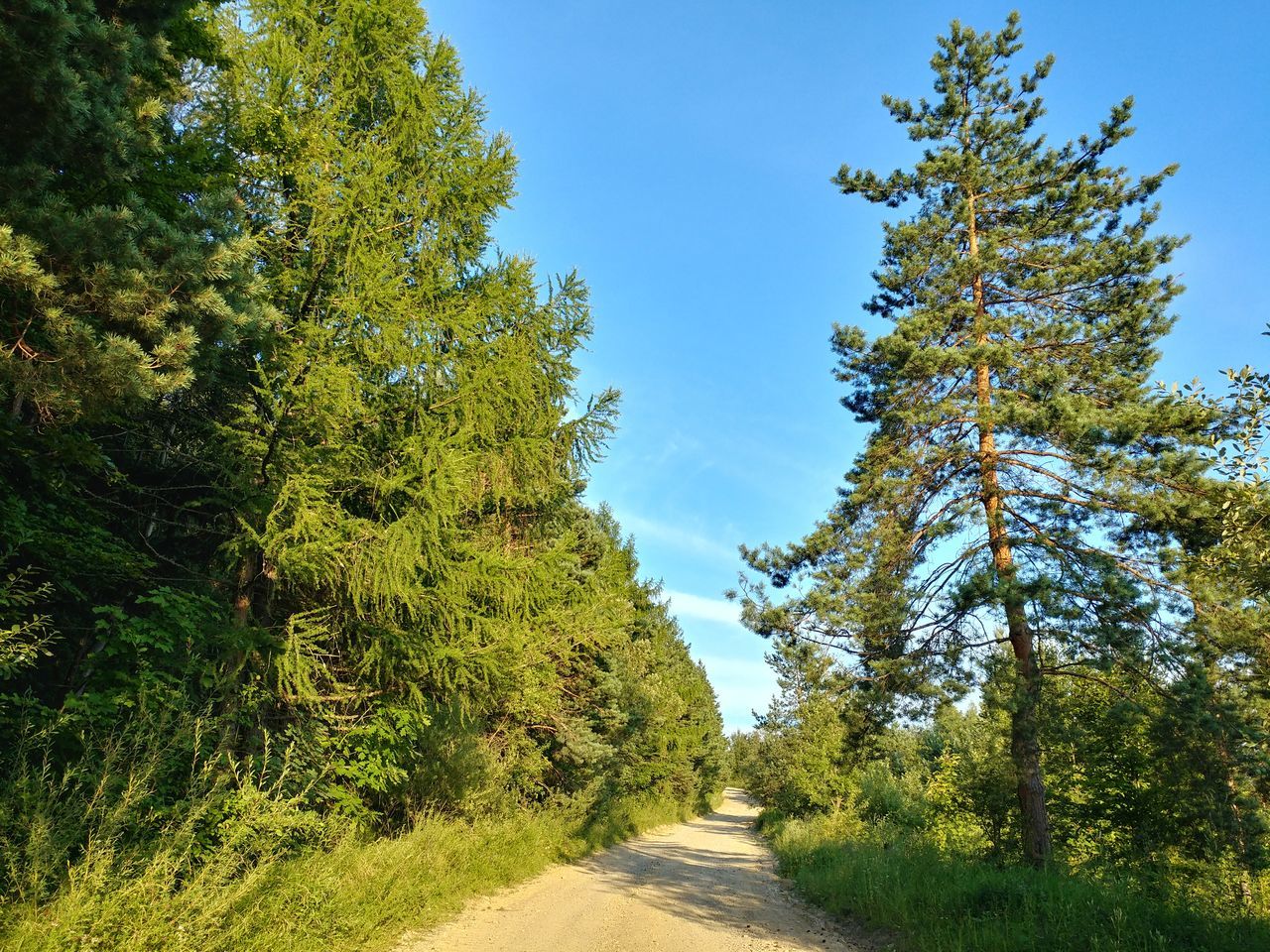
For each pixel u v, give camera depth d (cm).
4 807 532
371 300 899
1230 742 1091
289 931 633
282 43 941
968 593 1152
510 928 862
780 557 1418
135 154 584
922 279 1488
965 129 1566
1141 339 1333
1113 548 1247
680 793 5022
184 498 959
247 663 892
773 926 1006
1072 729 1291
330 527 851
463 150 1081
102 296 501
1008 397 1293
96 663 782
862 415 1522
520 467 1040
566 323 1080
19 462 736
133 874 554
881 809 2305
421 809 1269
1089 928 754
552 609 1048
